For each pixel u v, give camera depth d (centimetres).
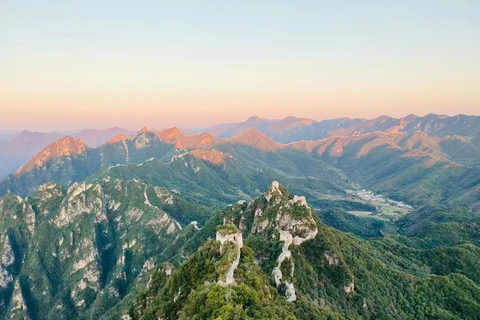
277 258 12381
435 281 15062
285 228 15000
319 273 13038
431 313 13262
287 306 9238
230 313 6744
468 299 14188
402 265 18000
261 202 18375
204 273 9706
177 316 8675
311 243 14162
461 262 18588
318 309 9969
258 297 8181
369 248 18862
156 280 13300
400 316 12556
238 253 10088
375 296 13075
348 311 11669
